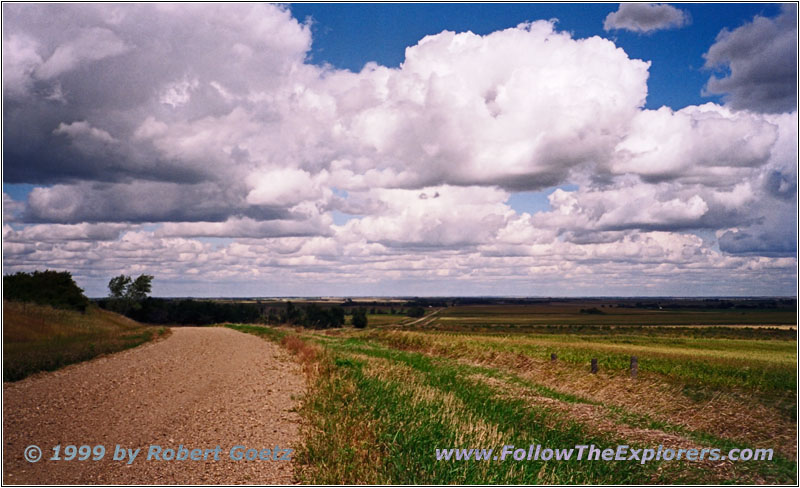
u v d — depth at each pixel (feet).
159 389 45.78
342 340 130.00
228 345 101.40
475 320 441.68
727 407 48.29
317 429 30.48
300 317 394.73
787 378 70.79
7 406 37.58
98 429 31.22
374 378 48.32
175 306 437.58
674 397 52.49
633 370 69.31
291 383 49.47
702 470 30.50
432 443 27.20
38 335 106.01
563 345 119.75
